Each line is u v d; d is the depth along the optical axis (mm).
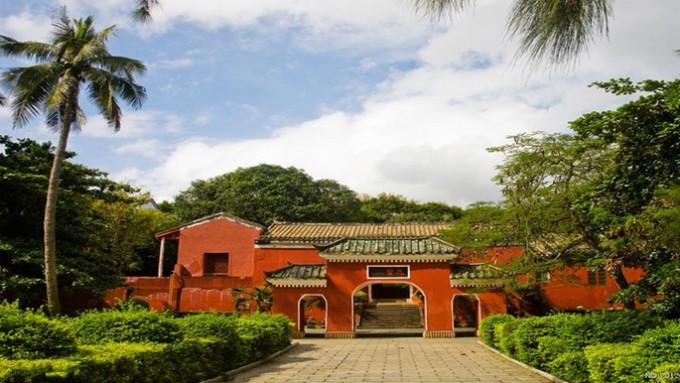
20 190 17391
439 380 10055
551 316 11602
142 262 33062
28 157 18422
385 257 20688
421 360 13414
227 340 10992
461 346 16984
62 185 19750
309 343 18359
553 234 15727
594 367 7176
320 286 20781
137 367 7211
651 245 8852
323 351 15805
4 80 15766
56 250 18031
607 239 9453
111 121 17391
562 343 9367
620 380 6500
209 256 28891
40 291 17031
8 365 5406
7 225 17859
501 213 17312
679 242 7824
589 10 3406
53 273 15484
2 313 6262
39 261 16422
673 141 7742
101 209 26453
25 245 17047
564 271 21047
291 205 40344
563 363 8992
